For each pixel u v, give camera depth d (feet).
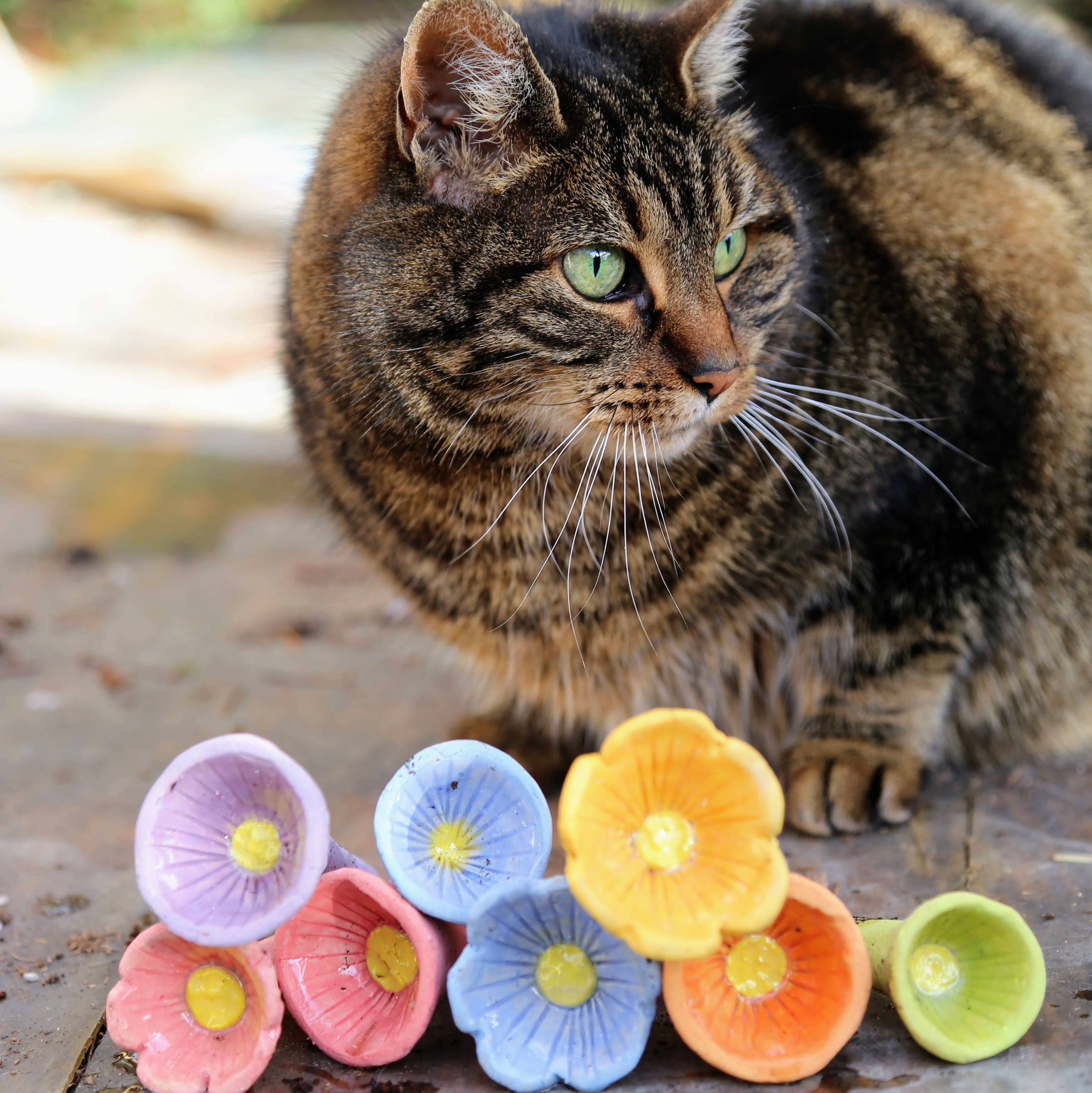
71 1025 2.21
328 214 2.54
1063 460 2.71
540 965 2.06
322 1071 2.09
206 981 2.08
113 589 3.88
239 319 7.35
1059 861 2.43
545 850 2.09
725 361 2.41
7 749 2.91
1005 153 2.75
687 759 1.98
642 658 2.68
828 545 2.63
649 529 2.58
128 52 13.24
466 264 2.41
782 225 2.54
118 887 2.49
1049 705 2.83
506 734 2.83
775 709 2.79
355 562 3.93
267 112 9.33
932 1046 2.03
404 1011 2.07
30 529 4.39
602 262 2.40
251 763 2.02
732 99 2.65
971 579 2.66
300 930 2.10
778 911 1.94
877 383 2.62
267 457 5.10
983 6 2.95
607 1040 2.04
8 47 12.03
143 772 2.83
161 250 8.30
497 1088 2.06
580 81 2.43
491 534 2.58
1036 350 2.69
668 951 1.92
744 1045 2.04
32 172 8.92
